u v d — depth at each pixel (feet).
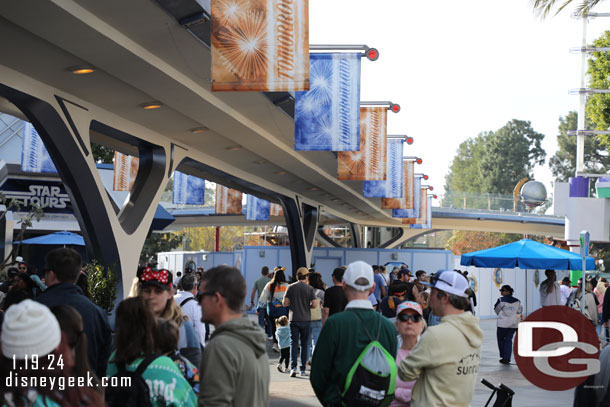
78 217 54.29
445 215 190.29
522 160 382.42
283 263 123.65
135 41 42.37
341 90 54.70
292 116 64.08
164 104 55.06
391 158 86.38
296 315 45.68
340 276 35.47
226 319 12.99
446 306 16.08
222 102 58.03
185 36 41.42
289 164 88.33
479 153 401.90
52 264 17.97
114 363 12.92
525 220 193.98
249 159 84.89
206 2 38.60
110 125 57.31
